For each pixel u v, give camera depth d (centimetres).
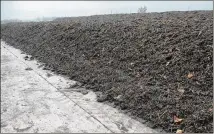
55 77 762
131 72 668
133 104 524
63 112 522
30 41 1363
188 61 619
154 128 448
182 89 544
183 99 511
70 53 939
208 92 521
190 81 561
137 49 755
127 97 553
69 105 555
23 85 699
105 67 741
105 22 1091
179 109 479
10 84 709
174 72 605
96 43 913
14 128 463
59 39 1141
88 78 699
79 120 486
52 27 1388
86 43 951
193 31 720
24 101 586
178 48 670
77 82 702
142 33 826
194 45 652
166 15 1070
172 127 440
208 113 457
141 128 449
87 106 545
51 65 884
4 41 1652
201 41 652
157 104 505
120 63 731
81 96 604
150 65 664
